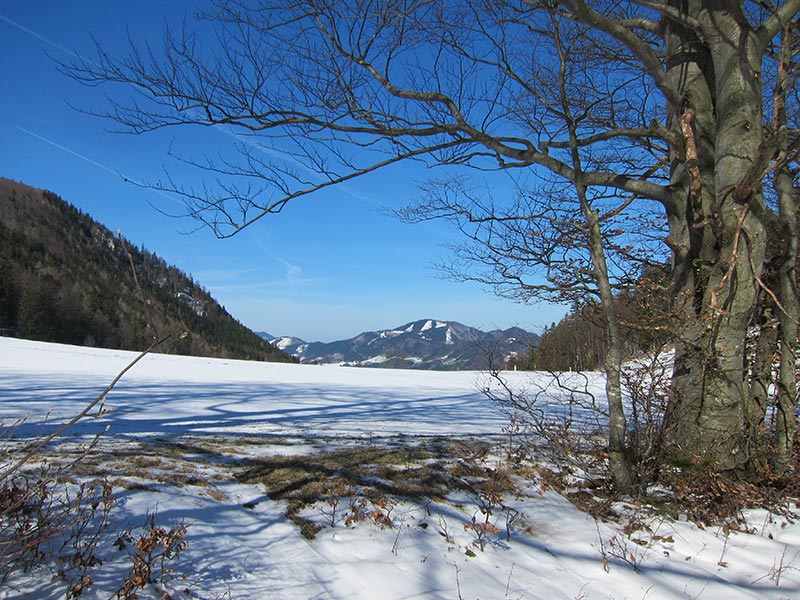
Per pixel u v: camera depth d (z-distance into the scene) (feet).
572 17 19.39
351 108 22.08
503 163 23.65
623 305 20.67
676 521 16.60
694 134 19.89
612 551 14.42
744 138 19.57
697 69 21.68
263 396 42.42
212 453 18.31
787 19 19.52
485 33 21.01
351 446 21.24
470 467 19.10
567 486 18.44
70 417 25.71
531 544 14.30
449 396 50.85
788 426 20.33
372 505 14.96
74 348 94.38
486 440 24.41
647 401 18.42
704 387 19.53
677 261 21.29
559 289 21.29
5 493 11.20
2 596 8.98
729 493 17.75
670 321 19.03
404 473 17.69
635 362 20.08
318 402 40.29
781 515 17.71
